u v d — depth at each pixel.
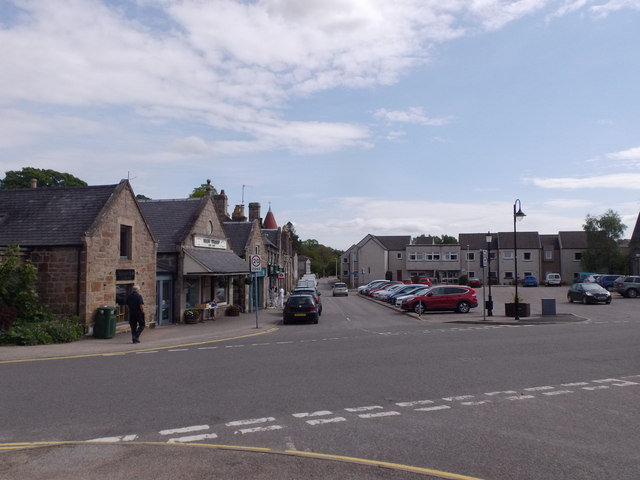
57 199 20.77
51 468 5.59
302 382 10.23
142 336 19.05
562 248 78.62
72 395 9.20
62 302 18.50
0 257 17.33
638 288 42.25
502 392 9.36
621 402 8.66
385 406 8.38
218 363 12.63
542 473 5.51
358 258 87.25
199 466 5.61
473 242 82.19
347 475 5.37
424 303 30.42
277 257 52.50
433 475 5.39
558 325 22.72
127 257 21.27
